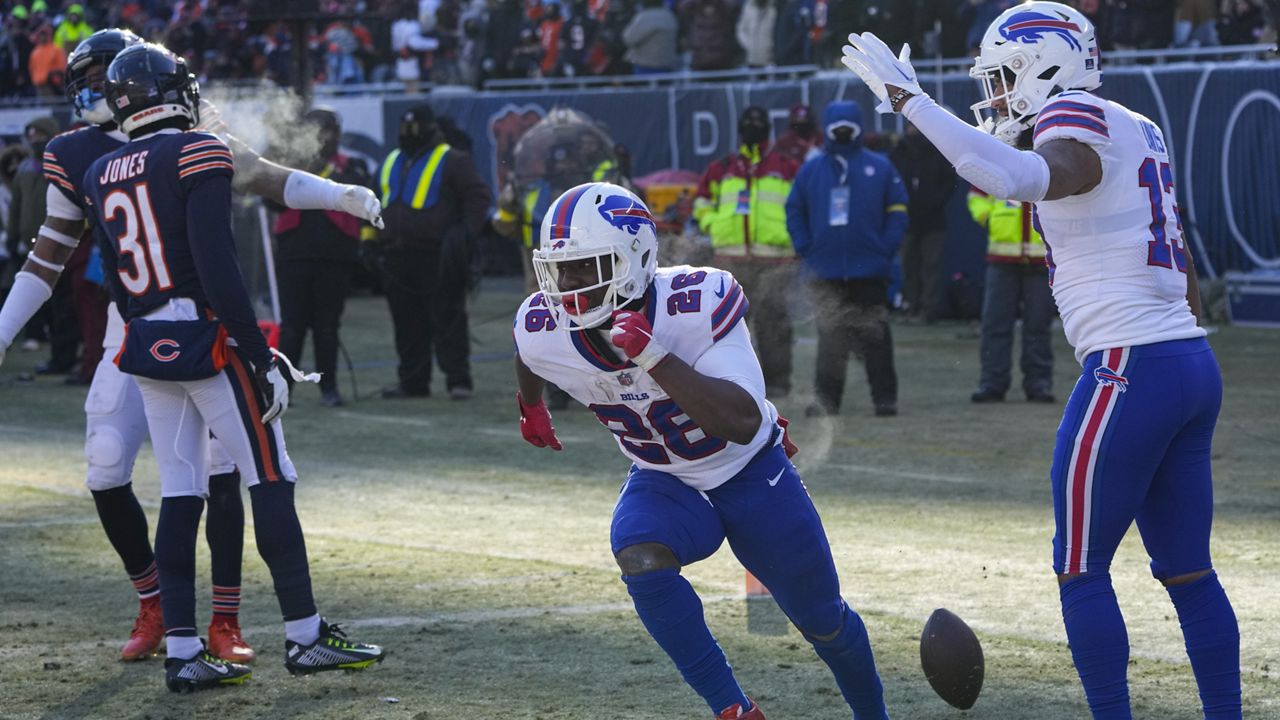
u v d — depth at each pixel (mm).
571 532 29109
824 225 43531
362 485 34562
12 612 23281
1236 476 34094
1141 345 15266
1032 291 46219
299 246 46312
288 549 19719
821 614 15727
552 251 14477
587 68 83688
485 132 84250
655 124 77625
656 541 15047
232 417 19422
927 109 14758
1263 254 63406
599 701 18547
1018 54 15953
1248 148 62750
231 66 93875
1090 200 15281
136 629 20812
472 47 88500
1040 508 30859
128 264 19234
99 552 27656
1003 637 21141
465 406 48094
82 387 53656
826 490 33094
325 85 92312
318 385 53031
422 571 25812
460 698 18750
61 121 87625
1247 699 18094
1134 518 16422
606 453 38906
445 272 48094
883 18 69375
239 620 22875
